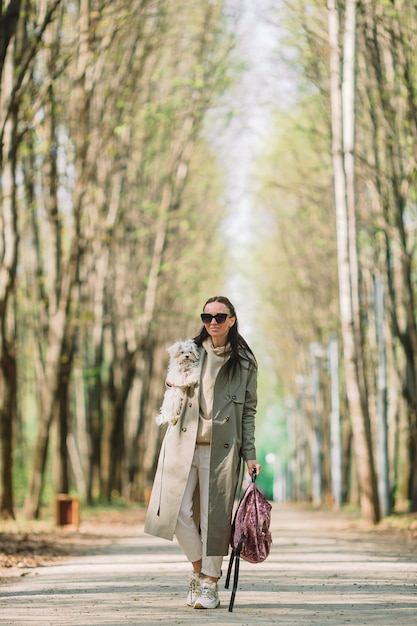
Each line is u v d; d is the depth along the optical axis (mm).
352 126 21453
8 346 20781
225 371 7820
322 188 30938
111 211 28609
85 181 22391
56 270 23797
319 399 48188
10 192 19094
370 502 21625
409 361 25000
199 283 39906
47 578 10344
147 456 39469
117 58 22156
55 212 23328
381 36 21016
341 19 22906
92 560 12625
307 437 55562
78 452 38531
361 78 23859
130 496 37406
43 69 20969
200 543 7852
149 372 40094
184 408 7832
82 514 26109
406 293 24406
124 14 21188
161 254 30797
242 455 7941
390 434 31094
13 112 17312
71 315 24984
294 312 48594
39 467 22219
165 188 30422
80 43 19641
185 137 29578
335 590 8992
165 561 12273
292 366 59031
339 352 41219
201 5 27500
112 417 34312
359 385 21719
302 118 30547
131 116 23781
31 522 20281
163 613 7574
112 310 32969
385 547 14773
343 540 16266
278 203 40844
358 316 21797
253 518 7660
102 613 7621
